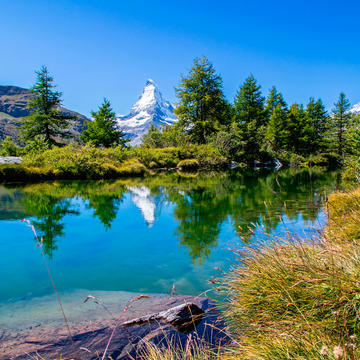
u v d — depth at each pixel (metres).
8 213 7.78
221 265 4.12
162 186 14.59
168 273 3.94
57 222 6.89
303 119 46.19
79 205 9.08
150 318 2.62
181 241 5.36
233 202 9.41
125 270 4.07
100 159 20.83
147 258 4.54
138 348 2.16
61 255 4.72
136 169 21.80
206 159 31.55
